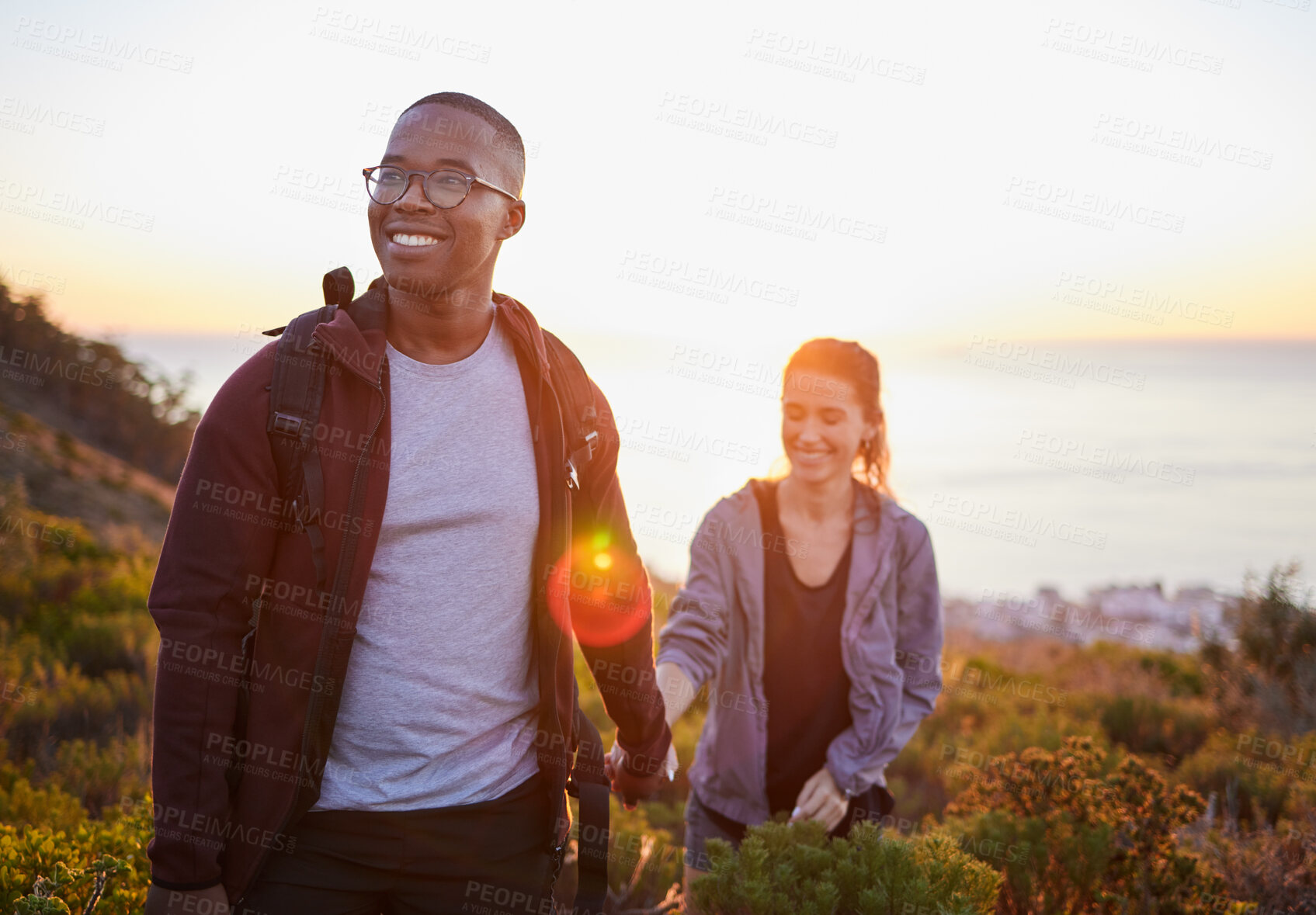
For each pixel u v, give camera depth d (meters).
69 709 5.86
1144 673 9.37
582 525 2.06
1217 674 7.72
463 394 1.83
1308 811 4.33
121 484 19.81
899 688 2.97
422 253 1.76
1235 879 3.67
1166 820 3.59
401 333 1.83
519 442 1.88
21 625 8.23
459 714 1.80
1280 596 7.70
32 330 28.70
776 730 3.02
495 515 1.82
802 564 3.02
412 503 1.75
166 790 1.55
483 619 1.82
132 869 2.75
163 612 1.57
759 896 2.10
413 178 1.75
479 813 1.84
